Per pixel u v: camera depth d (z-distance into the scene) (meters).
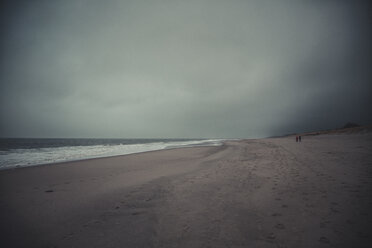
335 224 2.64
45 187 5.85
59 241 2.70
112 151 20.81
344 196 3.58
